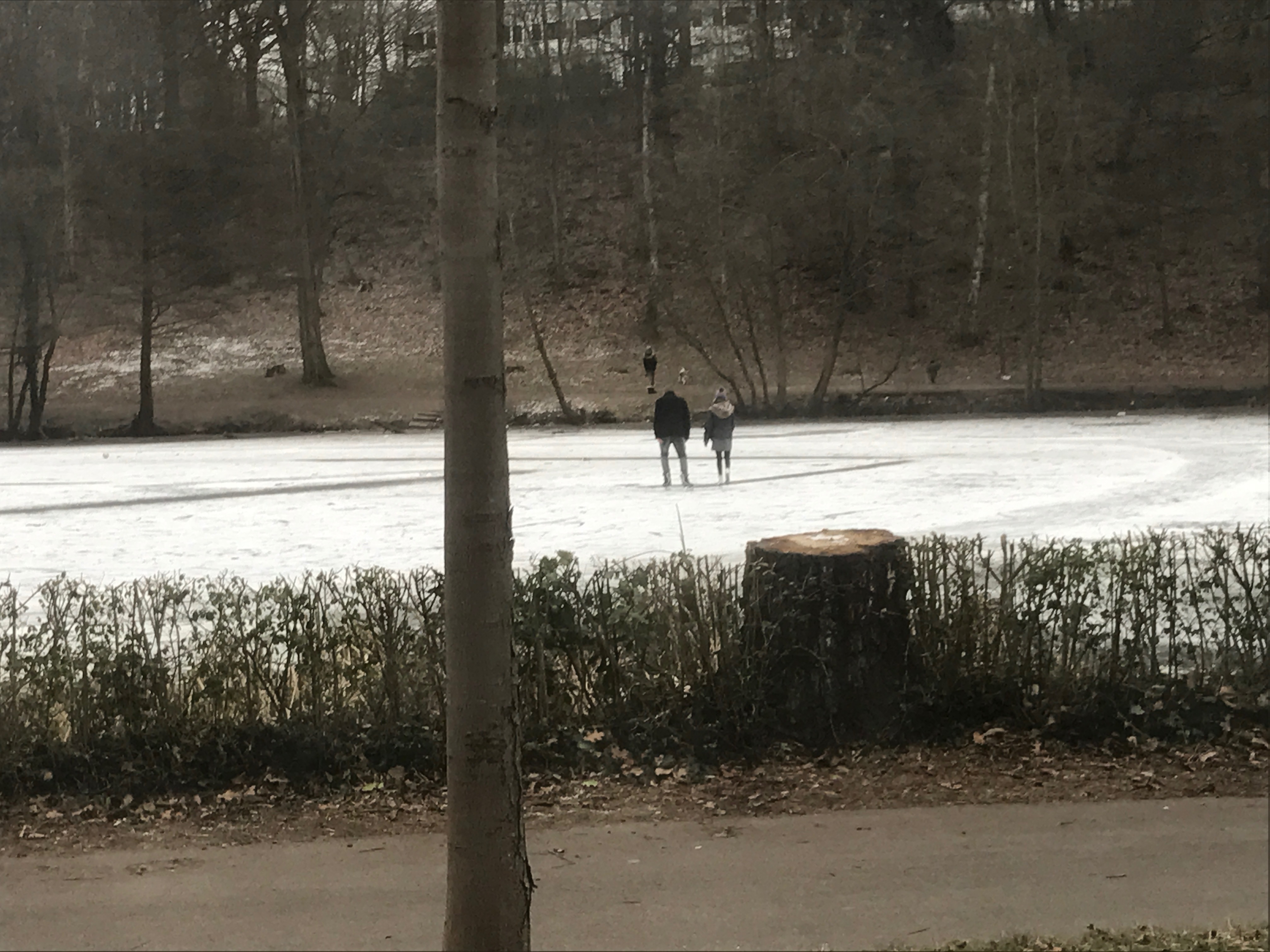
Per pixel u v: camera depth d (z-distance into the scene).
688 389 54.84
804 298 61.47
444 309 3.21
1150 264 59.66
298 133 58.50
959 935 4.22
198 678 6.32
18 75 57.38
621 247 65.31
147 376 53.22
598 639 6.43
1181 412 44.78
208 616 6.40
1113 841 5.18
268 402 55.78
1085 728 6.57
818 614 6.37
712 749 6.31
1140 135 59.94
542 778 6.16
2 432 53.38
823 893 4.68
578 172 71.19
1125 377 52.81
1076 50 62.47
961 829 5.39
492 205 3.20
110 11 58.78
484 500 3.22
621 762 6.27
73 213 58.34
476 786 3.29
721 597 6.55
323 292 67.25
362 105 66.38
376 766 6.21
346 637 6.32
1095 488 21.38
